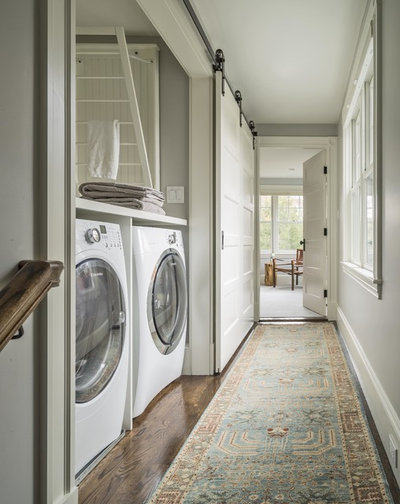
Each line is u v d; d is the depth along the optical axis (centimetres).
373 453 192
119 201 229
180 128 316
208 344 311
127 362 210
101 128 274
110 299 198
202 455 191
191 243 311
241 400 259
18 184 116
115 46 318
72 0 138
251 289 486
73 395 141
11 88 113
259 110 469
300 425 222
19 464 118
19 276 106
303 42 310
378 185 220
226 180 336
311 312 588
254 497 159
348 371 316
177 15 229
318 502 155
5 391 113
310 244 596
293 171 909
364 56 282
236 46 316
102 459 189
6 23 111
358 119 375
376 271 221
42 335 127
